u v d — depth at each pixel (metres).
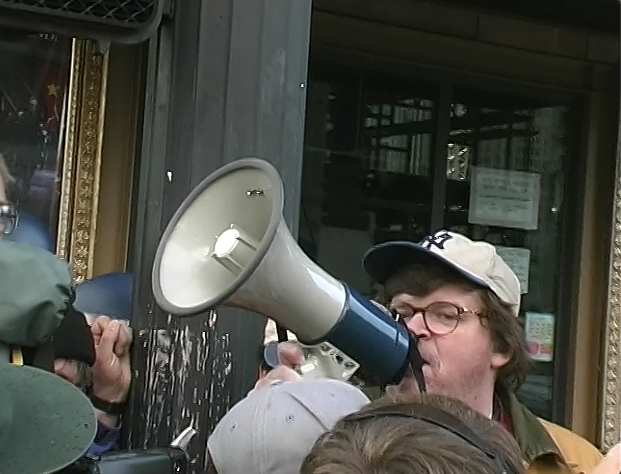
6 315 1.39
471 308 1.84
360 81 3.84
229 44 2.07
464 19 3.85
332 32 3.70
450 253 1.87
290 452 1.35
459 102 3.99
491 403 1.92
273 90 2.10
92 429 1.25
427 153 3.97
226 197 1.63
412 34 3.81
